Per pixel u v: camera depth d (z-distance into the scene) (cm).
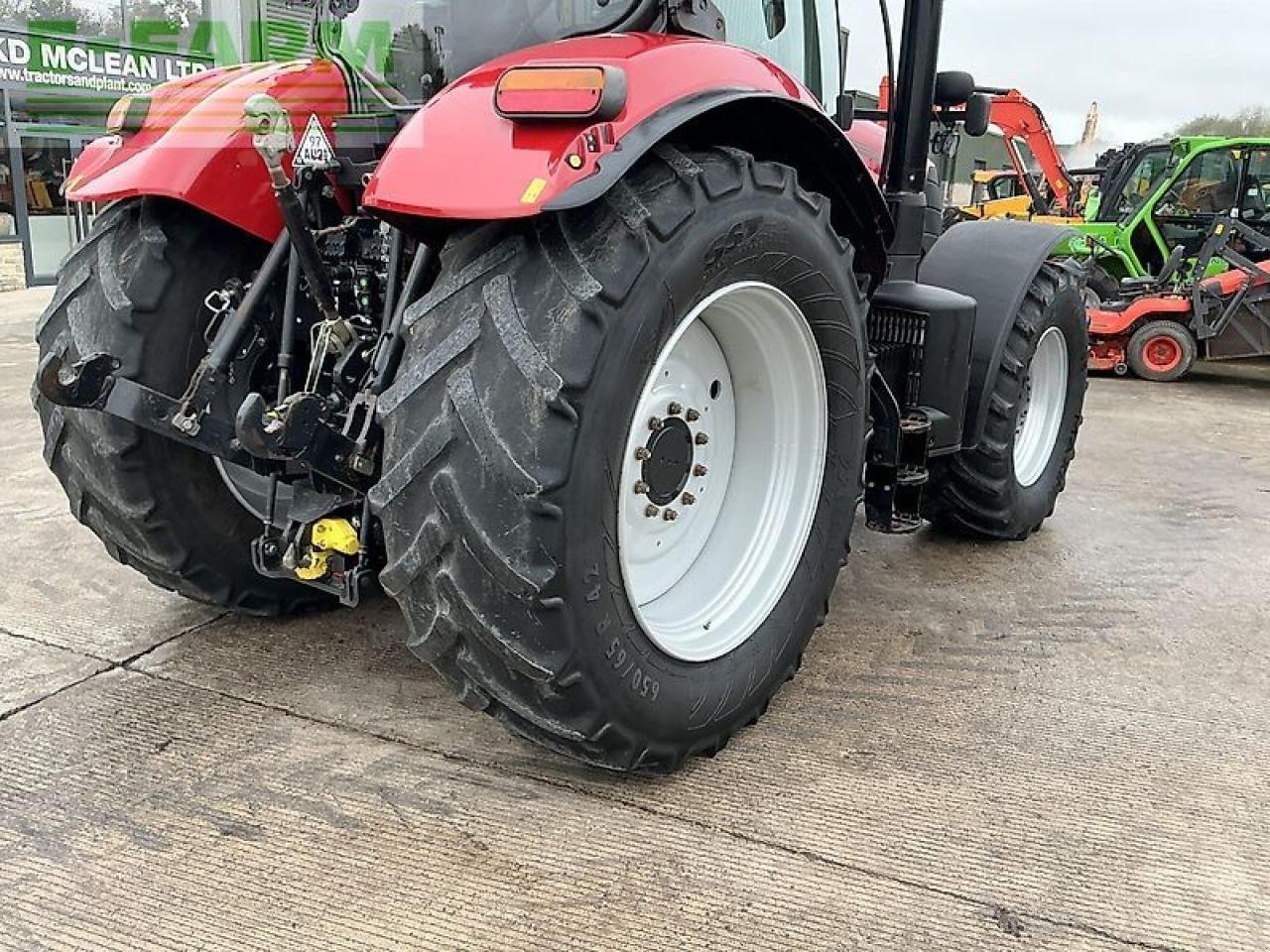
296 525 205
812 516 236
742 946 167
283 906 173
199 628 277
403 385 174
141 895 175
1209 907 179
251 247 245
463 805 202
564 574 171
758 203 193
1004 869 188
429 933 168
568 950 165
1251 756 228
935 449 295
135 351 228
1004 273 331
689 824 198
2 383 614
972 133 360
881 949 167
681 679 201
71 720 229
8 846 186
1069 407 388
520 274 172
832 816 202
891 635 288
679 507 224
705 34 223
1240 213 834
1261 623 302
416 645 186
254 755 217
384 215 180
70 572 314
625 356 172
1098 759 225
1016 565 347
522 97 164
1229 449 538
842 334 228
